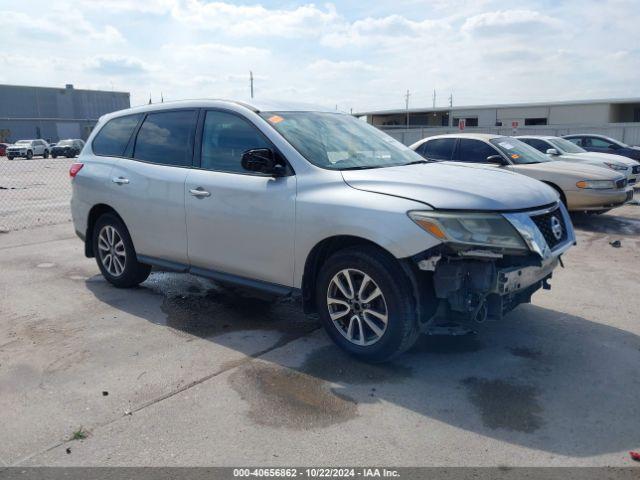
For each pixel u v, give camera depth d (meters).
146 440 3.09
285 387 3.68
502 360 4.08
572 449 2.99
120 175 5.50
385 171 4.16
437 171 4.29
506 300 3.83
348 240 4.02
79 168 6.05
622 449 2.99
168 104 5.38
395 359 4.10
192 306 5.33
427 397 3.54
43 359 4.13
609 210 10.59
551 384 3.72
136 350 4.30
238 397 3.55
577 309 5.20
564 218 4.28
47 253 7.55
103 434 3.15
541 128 33.38
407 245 3.57
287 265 4.27
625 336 4.54
